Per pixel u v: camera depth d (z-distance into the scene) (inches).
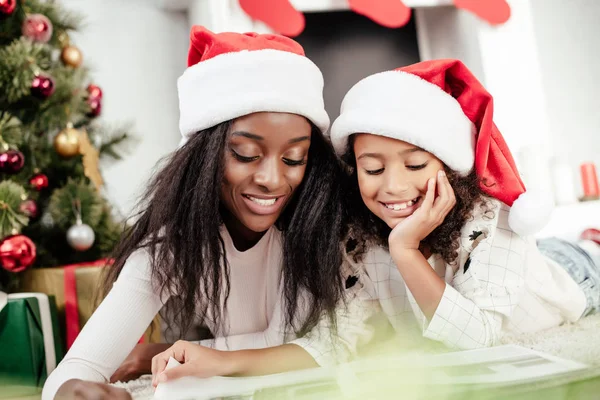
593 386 17.5
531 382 17.4
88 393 20.6
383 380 19.1
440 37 85.2
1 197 50.6
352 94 28.9
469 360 21.0
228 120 27.3
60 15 64.5
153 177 34.4
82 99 63.4
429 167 27.8
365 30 84.5
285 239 31.0
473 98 29.2
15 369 40.8
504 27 79.7
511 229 30.5
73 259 58.3
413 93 27.4
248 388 20.1
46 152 59.7
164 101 86.7
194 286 29.4
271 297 34.0
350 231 31.7
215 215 28.5
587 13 82.5
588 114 81.4
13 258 48.1
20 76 54.3
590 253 44.3
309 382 20.3
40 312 43.6
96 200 59.9
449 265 30.7
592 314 39.7
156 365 23.1
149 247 29.3
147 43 86.7
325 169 30.5
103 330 27.2
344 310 30.3
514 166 32.0
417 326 33.2
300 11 82.1
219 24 77.0
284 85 27.0
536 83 79.4
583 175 76.5
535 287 33.2
